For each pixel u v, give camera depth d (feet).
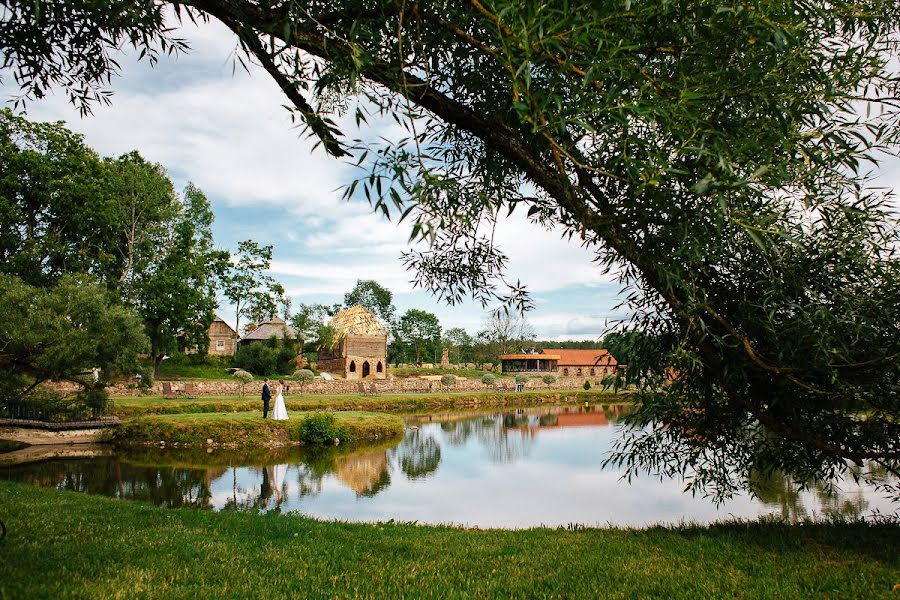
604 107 11.18
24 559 16.11
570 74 12.36
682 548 19.94
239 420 72.79
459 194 14.08
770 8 12.07
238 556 18.67
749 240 16.84
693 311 16.21
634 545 20.84
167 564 17.06
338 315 186.60
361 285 323.57
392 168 9.87
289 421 74.23
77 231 115.24
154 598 13.79
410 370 242.17
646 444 22.62
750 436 22.86
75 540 19.30
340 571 17.62
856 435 20.30
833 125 14.70
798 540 20.25
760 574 16.44
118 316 68.80
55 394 76.33
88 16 15.35
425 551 20.62
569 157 12.32
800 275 17.80
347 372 171.83
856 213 16.07
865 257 17.24
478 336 317.42
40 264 107.65
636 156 13.14
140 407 84.94
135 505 29.37
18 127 106.63
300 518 27.84
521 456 66.03
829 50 14.58
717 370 18.92
